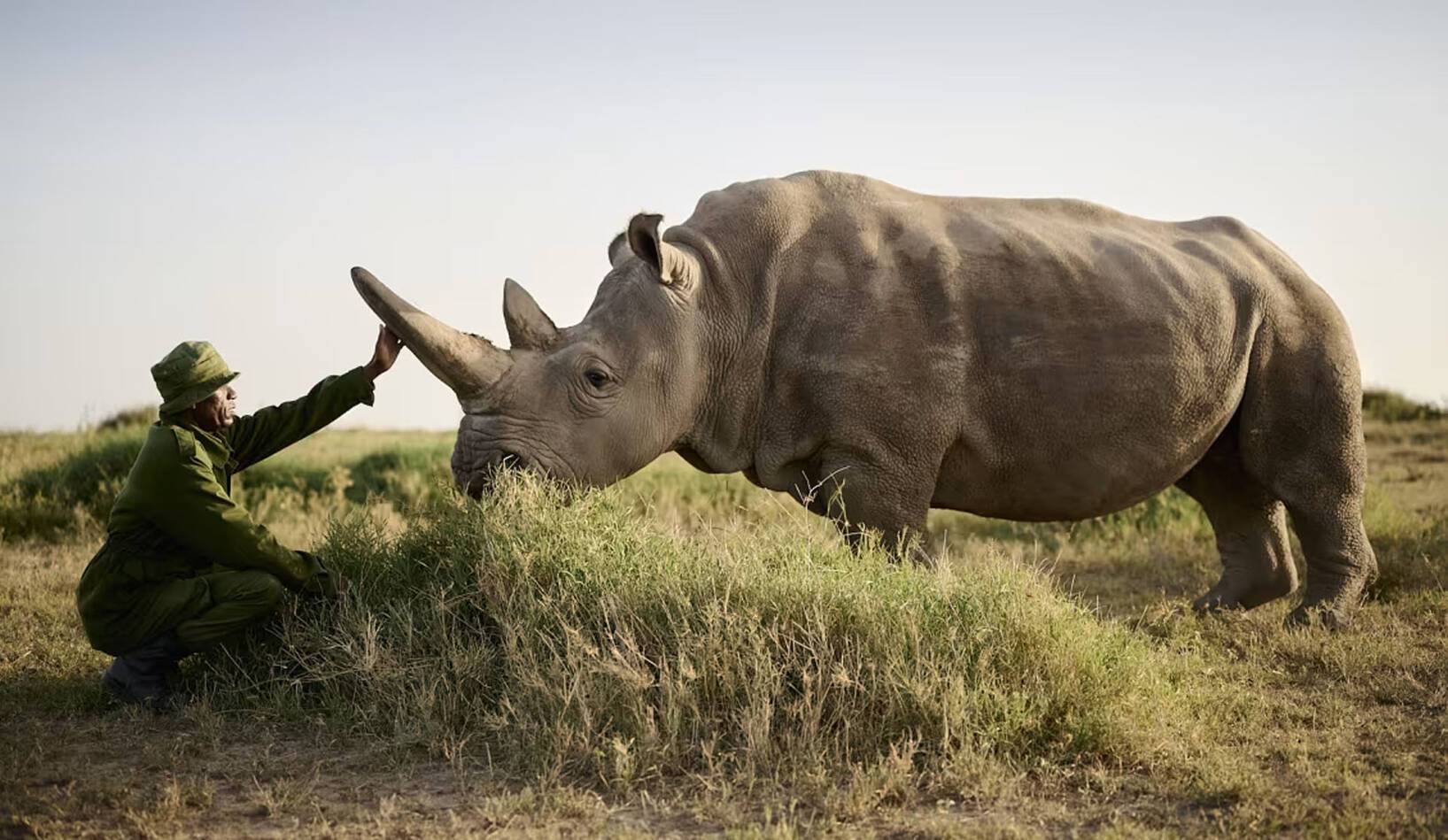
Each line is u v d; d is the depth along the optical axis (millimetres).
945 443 9523
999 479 9891
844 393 9336
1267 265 10734
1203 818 6125
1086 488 10016
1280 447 10539
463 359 8914
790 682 7242
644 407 9320
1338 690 8477
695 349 9516
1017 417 9688
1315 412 10445
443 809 6320
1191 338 9984
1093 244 10195
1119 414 9812
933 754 6699
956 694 6883
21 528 15508
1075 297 9789
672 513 12773
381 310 8703
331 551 8875
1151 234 10766
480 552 8242
